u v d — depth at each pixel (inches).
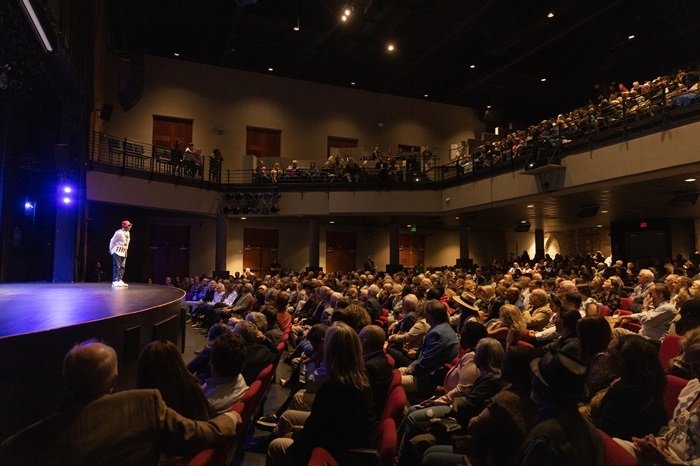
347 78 816.9
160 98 711.1
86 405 64.6
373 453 96.7
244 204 660.7
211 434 72.3
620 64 695.7
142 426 65.2
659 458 71.5
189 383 88.5
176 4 605.0
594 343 120.0
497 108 892.0
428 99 890.1
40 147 490.3
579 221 740.7
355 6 561.0
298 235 805.2
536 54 714.8
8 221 461.1
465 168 609.3
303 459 98.1
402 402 106.7
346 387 99.7
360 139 834.8
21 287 339.9
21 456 59.3
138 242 644.1
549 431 57.0
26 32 353.7
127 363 147.3
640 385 87.0
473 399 109.7
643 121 387.5
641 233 694.5
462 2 586.9
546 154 468.8
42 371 111.3
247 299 330.0
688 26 587.8
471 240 924.6
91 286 355.9
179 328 217.0
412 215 659.4
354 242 840.3
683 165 361.1
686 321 128.7
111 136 625.6
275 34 669.9
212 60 745.6
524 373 84.0
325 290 304.8
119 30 650.8
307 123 802.8
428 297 248.8
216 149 681.0
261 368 154.0
